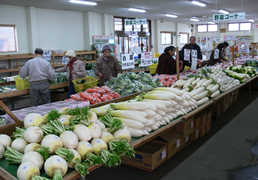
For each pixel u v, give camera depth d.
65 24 10.42
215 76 4.52
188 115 2.87
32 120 1.74
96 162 1.53
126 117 2.19
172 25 17.48
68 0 8.35
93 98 2.96
